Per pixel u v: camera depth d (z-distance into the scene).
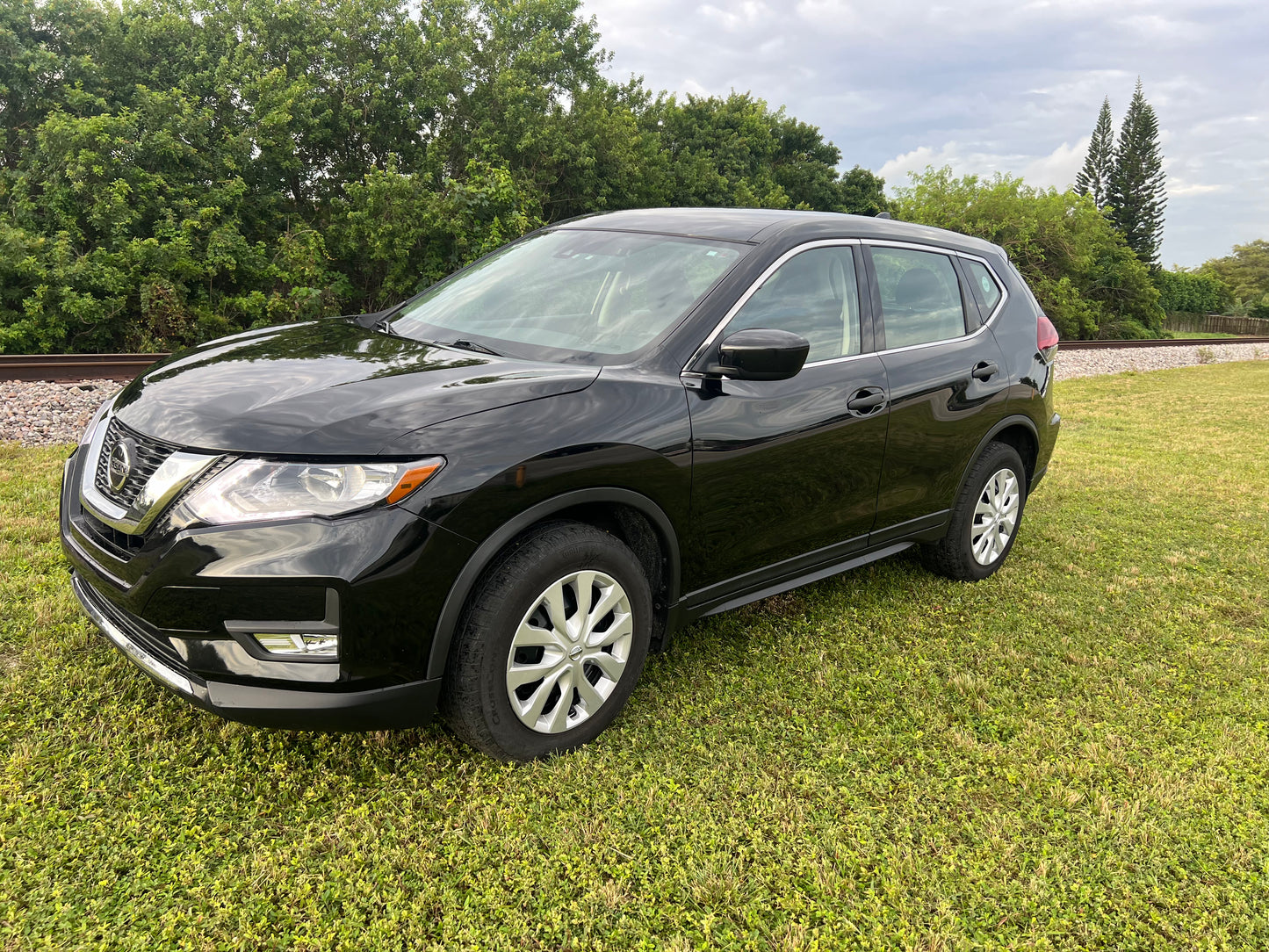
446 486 2.28
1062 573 4.64
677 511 2.81
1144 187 70.00
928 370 3.79
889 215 4.16
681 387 2.84
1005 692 3.22
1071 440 8.92
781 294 3.27
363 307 22.03
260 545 2.16
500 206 20.61
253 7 20.98
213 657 2.20
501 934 1.98
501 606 2.42
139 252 16.47
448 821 2.34
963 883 2.22
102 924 1.93
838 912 2.11
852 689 3.20
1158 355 20.34
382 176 19.88
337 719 2.28
